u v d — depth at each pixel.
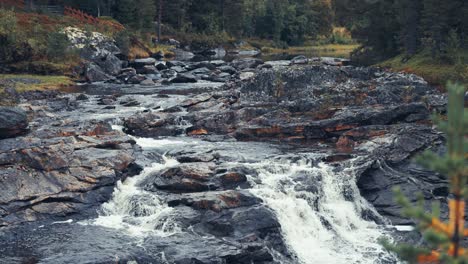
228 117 39.50
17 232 23.97
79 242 22.88
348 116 36.59
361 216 28.14
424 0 57.06
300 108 40.12
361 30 69.19
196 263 21.50
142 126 38.66
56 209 25.86
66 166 27.67
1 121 30.03
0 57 62.16
